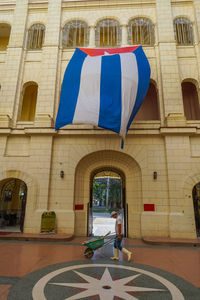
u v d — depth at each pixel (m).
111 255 7.09
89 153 11.19
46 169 10.89
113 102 9.09
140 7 13.85
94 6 14.10
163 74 12.02
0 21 14.62
